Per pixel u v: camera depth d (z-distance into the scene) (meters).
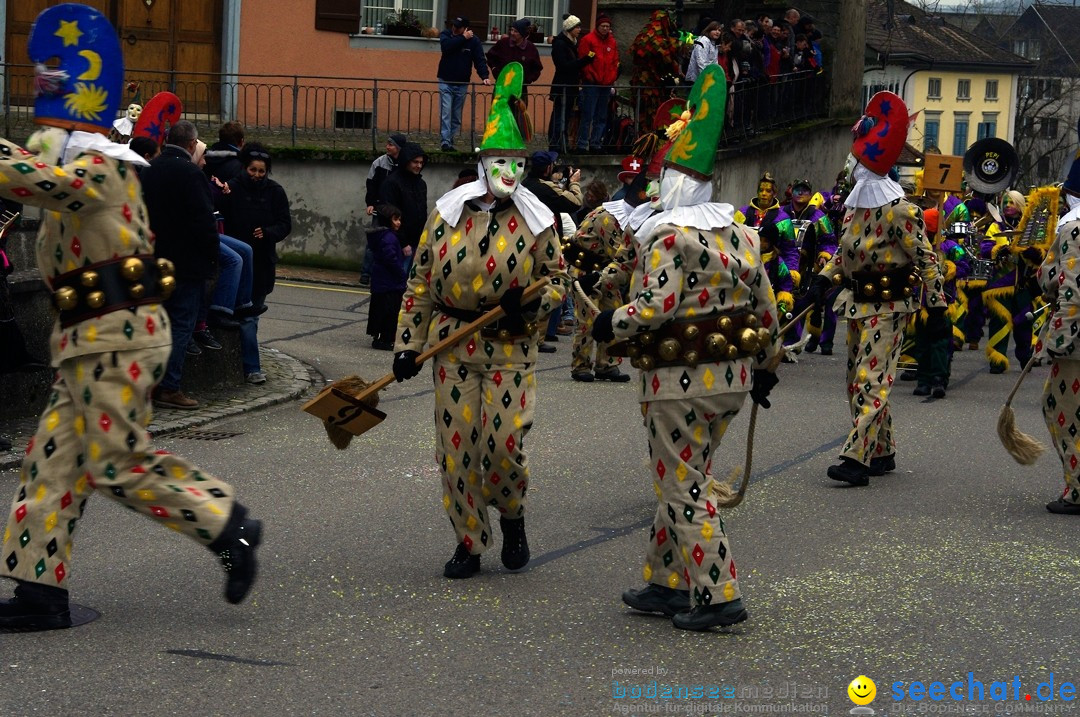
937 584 5.92
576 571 5.96
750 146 20.34
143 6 18.17
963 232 13.70
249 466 7.67
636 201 7.12
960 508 7.37
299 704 4.37
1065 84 62.53
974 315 14.55
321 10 19.05
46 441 4.87
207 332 9.62
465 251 5.53
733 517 7.05
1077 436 7.23
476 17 20.39
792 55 23.19
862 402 7.84
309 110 19.27
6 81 16.00
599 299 10.83
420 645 4.95
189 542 6.14
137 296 4.77
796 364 13.04
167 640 4.89
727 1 22.44
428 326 5.72
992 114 57.69
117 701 4.33
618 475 7.86
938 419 10.17
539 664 4.79
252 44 18.72
